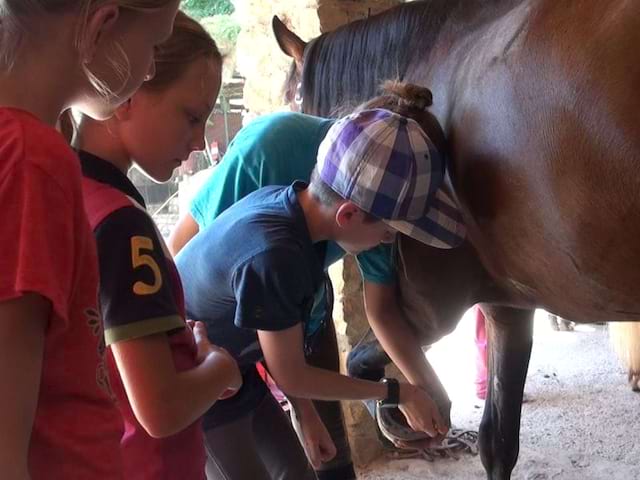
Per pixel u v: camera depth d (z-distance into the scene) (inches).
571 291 55.7
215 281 49.6
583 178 49.3
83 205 27.6
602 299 54.4
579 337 148.6
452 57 59.6
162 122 39.0
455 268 62.9
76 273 27.0
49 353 27.7
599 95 47.4
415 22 64.1
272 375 48.6
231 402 54.4
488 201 55.7
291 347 47.7
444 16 62.1
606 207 49.1
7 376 24.0
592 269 52.3
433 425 53.9
